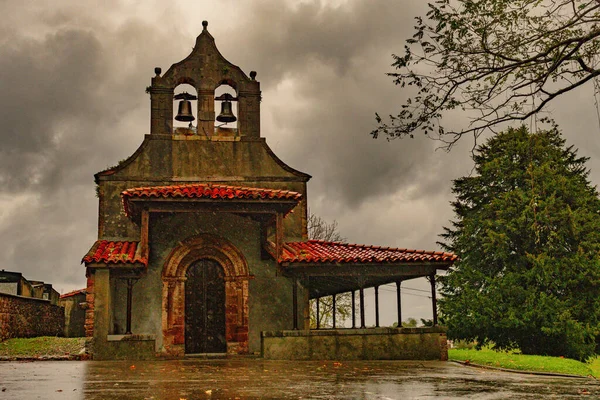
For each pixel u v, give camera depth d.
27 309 29.39
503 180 36.12
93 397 10.41
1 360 19.59
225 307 23.11
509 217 34.59
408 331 20.98
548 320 31.58
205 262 23.39
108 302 20.38
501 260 35.19
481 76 9.93
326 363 18.78
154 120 25.11
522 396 11.27
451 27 9.84
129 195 20.92
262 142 25.53
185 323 22.83
